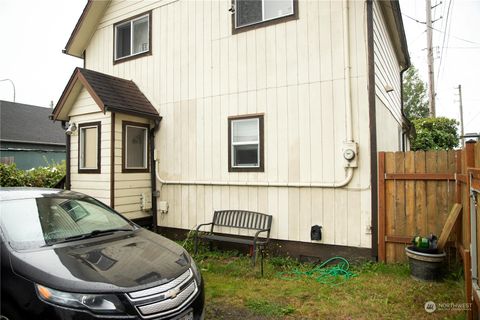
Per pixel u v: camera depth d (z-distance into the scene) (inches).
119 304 98.9
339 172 226.8
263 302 163.6
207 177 283.7
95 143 298.7
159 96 317.1
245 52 267.7
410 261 189.8
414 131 512.7
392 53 356.2
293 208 242.1
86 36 371.6
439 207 202.1
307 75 240.5
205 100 288.0
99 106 273.6
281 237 245.4
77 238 133.7
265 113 256.1
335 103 229.9
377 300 162.7
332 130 230.2
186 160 296.5
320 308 157.1
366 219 217.6
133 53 342.0
